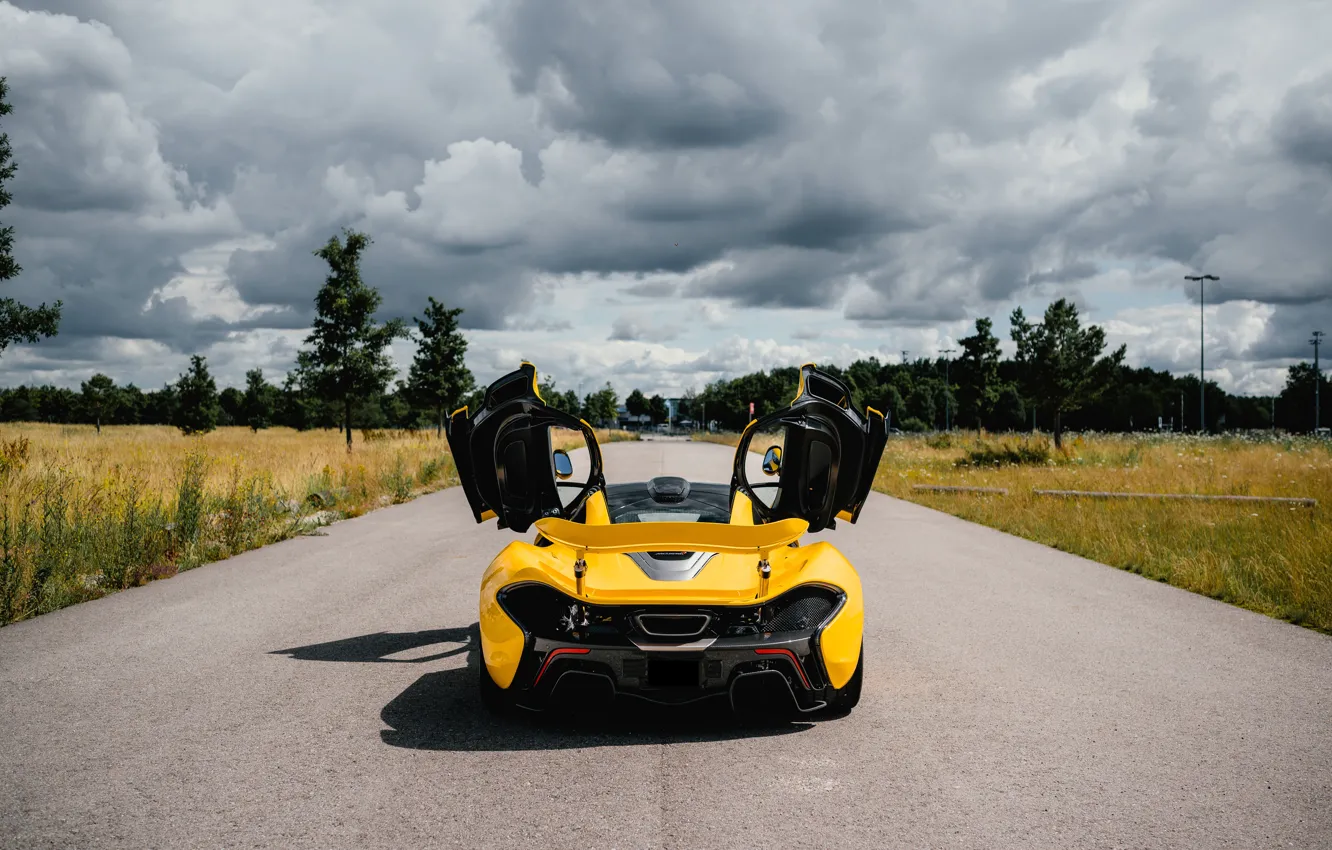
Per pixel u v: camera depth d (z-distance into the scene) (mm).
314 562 8578
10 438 27969
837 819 2908
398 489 15312
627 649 3703
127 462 17828
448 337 40000
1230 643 5430
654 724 3930
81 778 3254
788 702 4207
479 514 5277
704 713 4090
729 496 5426
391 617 6141
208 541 9461
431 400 39594
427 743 3660
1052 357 24562
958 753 3553
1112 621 6051
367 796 3098
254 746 3613
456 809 2990
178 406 44312
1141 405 108688
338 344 24797
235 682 4555
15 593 6234
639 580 3922
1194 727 3869
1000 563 8602
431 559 8766
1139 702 4238
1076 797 3094
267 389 67812
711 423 131750
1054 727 3877
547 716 4039
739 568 4051
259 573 7957
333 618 6105
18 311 19344
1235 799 3072
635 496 5367
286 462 18953
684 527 3869
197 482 10445
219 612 6301
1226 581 7016
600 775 3314
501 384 4809
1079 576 7871
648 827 2846
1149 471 17078
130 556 7676
